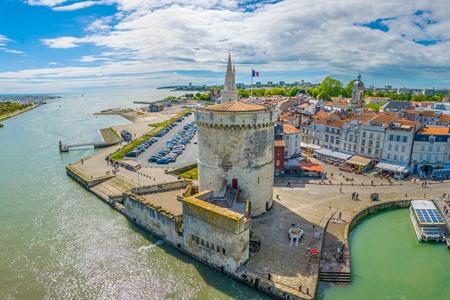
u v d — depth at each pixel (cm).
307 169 7581
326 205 5841
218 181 5159
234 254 3853
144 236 5034
